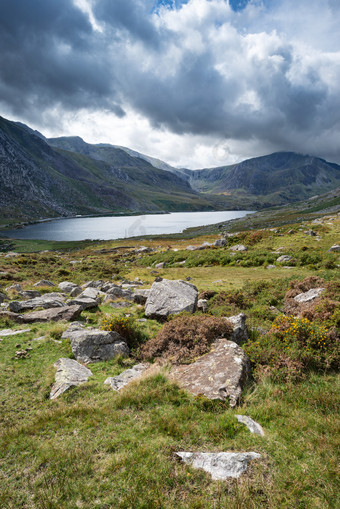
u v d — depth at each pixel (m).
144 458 5.26
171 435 5.89
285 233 51.41
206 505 4.27
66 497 4.55
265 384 7.88
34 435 6.12
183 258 45.69
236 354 8.88
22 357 10.16
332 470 4.69
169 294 16.17
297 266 30.73
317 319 12.05
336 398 6.84
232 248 47.03
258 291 20.31
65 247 96.19
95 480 4.83
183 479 4.76
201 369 8.47
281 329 10.61
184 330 10.84
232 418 6.22
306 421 6.09
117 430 6.15
